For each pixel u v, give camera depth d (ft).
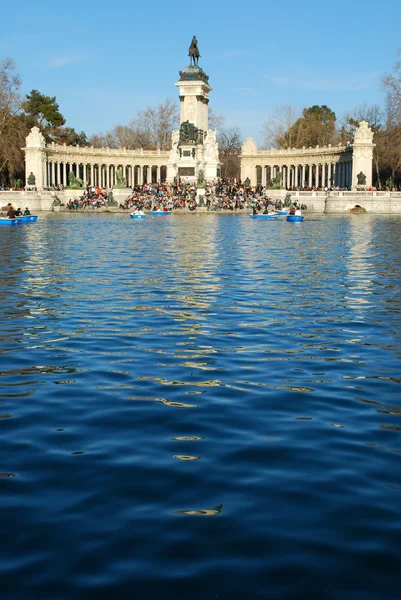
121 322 85.87
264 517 35.65
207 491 38.68
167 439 46.70
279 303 100.48
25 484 39.63
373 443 46.01
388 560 31.78
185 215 417.08
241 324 85.15
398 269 142.72
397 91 439.63
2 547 32.94
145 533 34.12
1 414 51.93
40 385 59.41
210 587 29.89
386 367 65.41
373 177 571.69
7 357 68.90
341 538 33.63
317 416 51.47
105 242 212.84
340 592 29.55
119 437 47.09
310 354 70.38
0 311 93.15
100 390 57.93
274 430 48.44
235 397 56.13
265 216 380.58
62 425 49.49
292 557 32.04
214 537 33.71
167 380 60.90
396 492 38.52
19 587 29.91
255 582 30.22
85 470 41.55
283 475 40.78
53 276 129.29
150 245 202.28
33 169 503.20
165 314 91.25
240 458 43.37
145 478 40.37
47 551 32.58
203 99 526.98
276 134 629.92
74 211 447.01
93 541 33.45
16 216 326.44
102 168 600.80
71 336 78.13
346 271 139.13
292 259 162.91
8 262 153.07
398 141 439.22
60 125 621.31
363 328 82.94
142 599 29.14
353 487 39.14
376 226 304.50
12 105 470.80
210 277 129.18
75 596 29.32
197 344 74.43
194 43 519.19
